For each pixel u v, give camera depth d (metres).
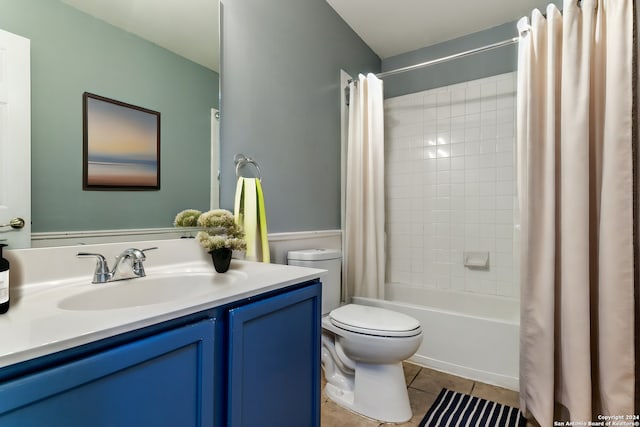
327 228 2.20
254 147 1.62
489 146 2.42
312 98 2.04
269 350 0.93
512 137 2.34
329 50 2.21
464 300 2.44
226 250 1.16
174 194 1.26
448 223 2.57
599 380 1.35
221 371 0.81
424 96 2.70
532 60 1.56
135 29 1.14
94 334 0.56
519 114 1.61
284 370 0.98
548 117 1.48
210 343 0.76
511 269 2.32
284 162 1.82
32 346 0.49
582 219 1.35
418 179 2.70
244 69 1.57
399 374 1.50
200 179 1.36
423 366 1.99
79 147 0.99
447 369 1.92
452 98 2.58
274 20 1.75
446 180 2.58
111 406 0.58
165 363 0.67
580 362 1.32
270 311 0.92
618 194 1.32
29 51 0.89
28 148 0.89
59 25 0.95
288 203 1.85
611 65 1.36
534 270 1.49
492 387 1.74
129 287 0.97
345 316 1.57
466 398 1.63
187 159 1.31
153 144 1.19
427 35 2.56
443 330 1.94
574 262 1.36
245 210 1.48
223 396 0.81
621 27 1.34
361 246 2.30
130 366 0.60
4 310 0.67
